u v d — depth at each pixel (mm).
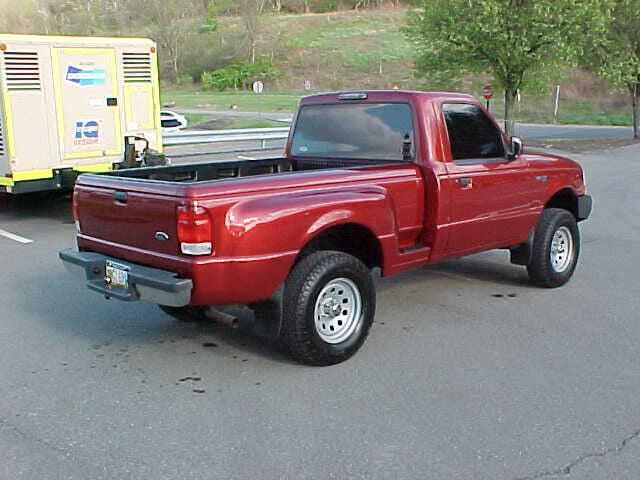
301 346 5137
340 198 5230
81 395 4832
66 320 6477
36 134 11453
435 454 4004
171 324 6359
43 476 3797
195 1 78375
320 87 60500
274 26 75812
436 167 6066
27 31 62188
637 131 28422
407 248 6043
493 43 22750
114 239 5352
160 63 69562
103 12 70812
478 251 6695
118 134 12625
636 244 9773
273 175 5129
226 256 4738
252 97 54656
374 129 6387
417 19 24188
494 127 6727
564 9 21969
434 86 26078
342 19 79375
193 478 3771
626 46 25594
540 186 7152
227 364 5375
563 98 48406
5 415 4531
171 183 4863
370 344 5793
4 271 8305
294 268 5145
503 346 5754
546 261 7266
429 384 4984
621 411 4555
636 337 5969
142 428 4344
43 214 12383
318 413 4527
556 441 4156
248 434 4250
